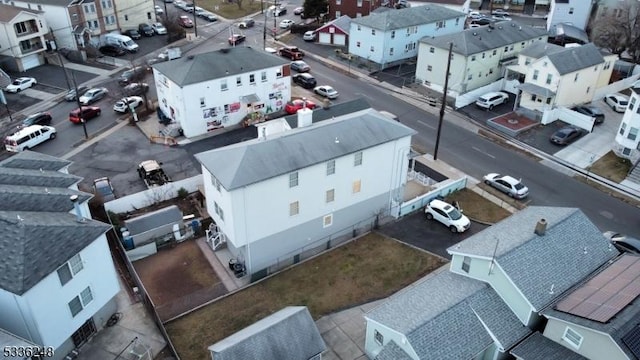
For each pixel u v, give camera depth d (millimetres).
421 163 48000
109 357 27641
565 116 55594
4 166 34438
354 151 35344
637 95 45875
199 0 107250
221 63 52688
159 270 34688
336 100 60938
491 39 63938
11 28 65625
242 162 32062
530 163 48438
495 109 59719
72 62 72625
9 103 59625
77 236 26562
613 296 24844
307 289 33094
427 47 63312
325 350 26062
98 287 28438
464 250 28438
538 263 27031
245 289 33125
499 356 25891
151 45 79875
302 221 35562
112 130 53688
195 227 38062
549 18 87500
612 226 39688
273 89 56438
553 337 25094
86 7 75250
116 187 43688
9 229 25422
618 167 47469
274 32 86000
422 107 59719
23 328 25156
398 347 25000
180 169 46531
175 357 27547
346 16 82062
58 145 50531
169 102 53594
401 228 39281
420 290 28422
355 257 36031
